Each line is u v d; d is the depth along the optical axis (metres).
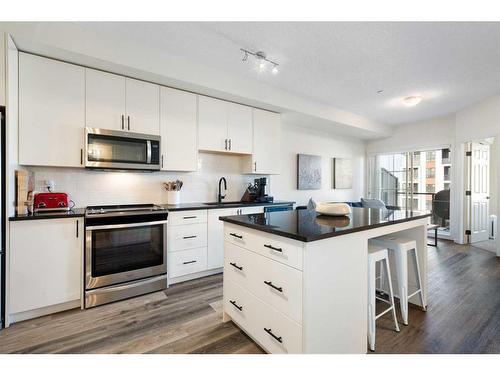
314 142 5.21
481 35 2.28
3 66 1.89
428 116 4.97
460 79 3.24
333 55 2.65
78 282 2.19
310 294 1.28
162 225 2.63
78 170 2.69
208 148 3.18
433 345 1.71
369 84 3.41
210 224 3.01
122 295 2.38
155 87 2.79
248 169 3.72
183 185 3.41
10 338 1.78
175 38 2.37
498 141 3.84
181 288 2.67
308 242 1.27
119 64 2.36
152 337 1.79
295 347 1.32
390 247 2.03
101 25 2.17
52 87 2.24
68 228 2.14
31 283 2.00
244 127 3.51
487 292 2.55
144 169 2.71
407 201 5.79
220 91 3.02
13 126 2.01
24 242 1.97
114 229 2.34
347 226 1.52
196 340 1.76
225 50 2.58
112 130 2.50
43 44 2.04
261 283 1.57
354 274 1.53
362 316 1.58
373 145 6.18
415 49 2.53
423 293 2.20
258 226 1.53
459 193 4.70
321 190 5.36
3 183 1.90
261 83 3.38
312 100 4.03
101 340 1.76
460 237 4.66
